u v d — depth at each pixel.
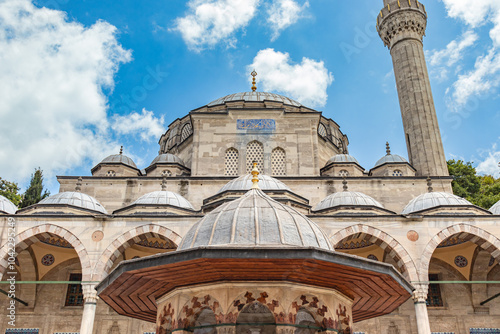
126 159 33.81
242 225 7.40
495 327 25.41
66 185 28.64
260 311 7.91
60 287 25.97
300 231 7.55
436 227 21.45
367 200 24.05
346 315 8.06
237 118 31.31
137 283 7.77
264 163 29.95
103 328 25.11
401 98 36.31
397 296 8.50
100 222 21.38
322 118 37.66
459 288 26.36
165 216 21.53
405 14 38.50
